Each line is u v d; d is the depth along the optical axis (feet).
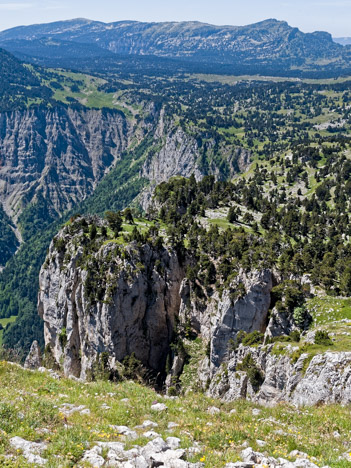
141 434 76.64
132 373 322.34
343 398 154.81
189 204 554.05
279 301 276.21
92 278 352.49
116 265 350.23
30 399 91.15
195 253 376.07
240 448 72.74
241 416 94.48
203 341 343.26
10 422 75.31
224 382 267.39
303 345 201.57
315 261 363.76
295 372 186.50
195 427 82.02
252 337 270.67
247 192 640.17
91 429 77.36
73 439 70.74
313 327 251.60
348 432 86.63
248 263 317.63
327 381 162.71
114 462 64.64
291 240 531.91
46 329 434.71
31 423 76.28
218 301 334.65
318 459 69.15
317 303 268.00
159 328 357.41
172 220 465.06
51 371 128.36
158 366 358.02
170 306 362.53
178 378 328.70
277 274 315.78
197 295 351.46
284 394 194.18
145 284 351.67
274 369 212.02
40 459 63.72
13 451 66.13
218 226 483.10
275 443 76.13
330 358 167.53
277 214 585.22
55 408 87.35
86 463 63.72
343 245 496.64
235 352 266.57
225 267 344.28
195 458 65.57
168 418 88.02
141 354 353.51
